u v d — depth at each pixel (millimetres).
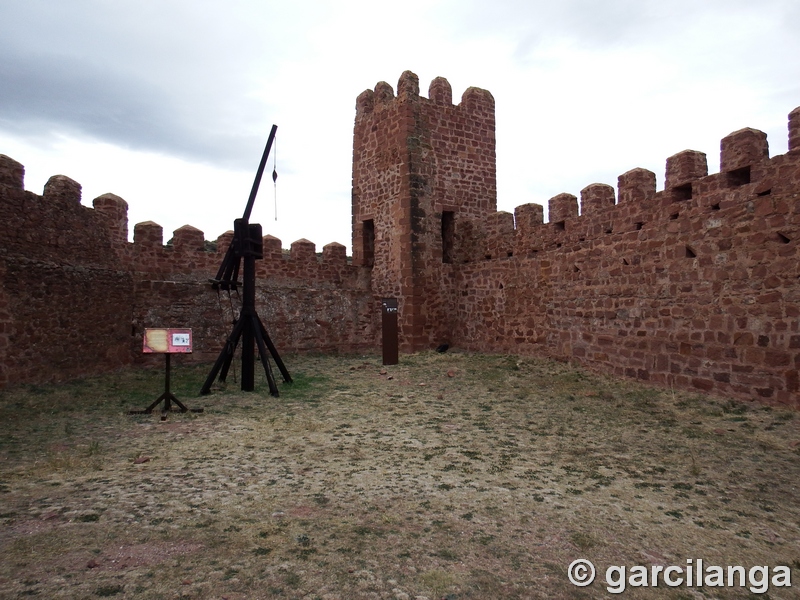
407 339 15883
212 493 4980
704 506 5074
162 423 7707
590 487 5512
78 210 11586
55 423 7559
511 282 14484
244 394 10008
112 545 3896
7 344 9250
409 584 3564
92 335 11680
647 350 10281
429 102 16469
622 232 10992
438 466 6062
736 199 8648
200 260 16891
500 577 3713
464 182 17000
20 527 4129
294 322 15844
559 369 12086
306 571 3656
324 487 5262
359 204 17719
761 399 8172
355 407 9062
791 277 7809
